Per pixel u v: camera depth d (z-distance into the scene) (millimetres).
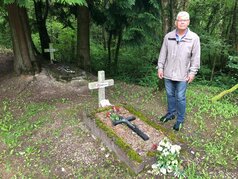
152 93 6305
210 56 9641
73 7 8836
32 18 9484
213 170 3705
